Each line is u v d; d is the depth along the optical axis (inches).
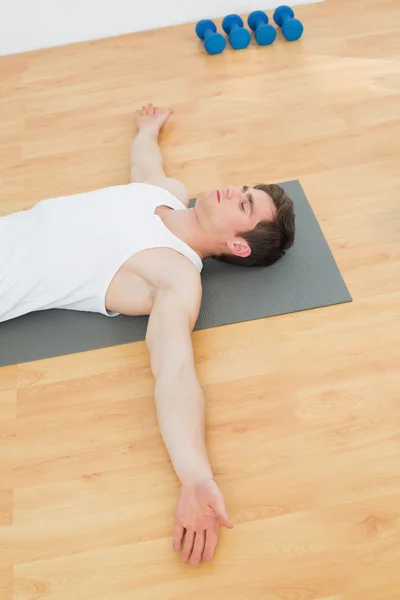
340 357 74.8
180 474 63.3
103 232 78.0
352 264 84.0
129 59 124.0
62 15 126.3
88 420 72.3
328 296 80.6
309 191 94.0
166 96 114.4
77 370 76.8
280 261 85.0
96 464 68.7
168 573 60.8
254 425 70.1
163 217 81.7
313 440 68.4
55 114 114.2
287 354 75.7
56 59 126.9
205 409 69.3
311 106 108.3
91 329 80.4
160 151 100.9
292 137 103.3
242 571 60.4
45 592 60.4
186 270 75.4
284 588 59.0
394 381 72.1
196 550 60.6
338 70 114.7
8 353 79.1
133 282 76.8
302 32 122.0
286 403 71.5
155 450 69.3
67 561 62.2
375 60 115.6
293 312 79.6
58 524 64.7
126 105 113.8
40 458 69.7
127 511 65.1
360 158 98.2
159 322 71.6
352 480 65.2
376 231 87.7
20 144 108.9
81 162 104.1
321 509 63.5
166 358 68.6
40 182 101.5
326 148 100.6
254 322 79.1
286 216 79.7
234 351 76.7
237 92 113.0
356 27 123.4
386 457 66.4
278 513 63.6
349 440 68.0
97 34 130.3
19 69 125.7
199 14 130.0
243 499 64.9
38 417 73.0
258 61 119.0
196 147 103.7
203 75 117.7
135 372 76.0
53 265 77.8
